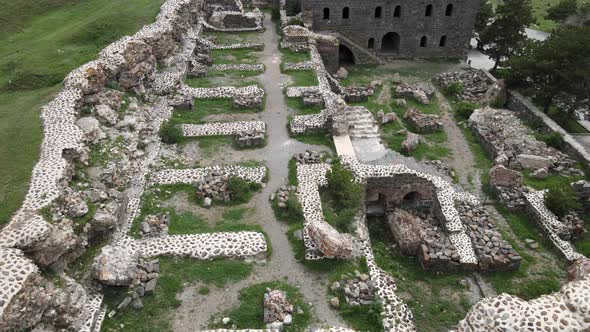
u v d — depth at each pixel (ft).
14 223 47.60
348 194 70.69
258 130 86.94
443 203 77.15
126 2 119.03
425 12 144.05
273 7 160.86
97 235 57.26
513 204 80.79
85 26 99.91
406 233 72.28
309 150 83.76
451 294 66.13
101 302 50.75
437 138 102.22
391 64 149.18
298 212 66.54
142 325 50.06
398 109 114.32
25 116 68.85
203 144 84.53
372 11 142.82
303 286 55.98
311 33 132.67
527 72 111.55
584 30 106.73
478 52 169.99
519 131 102.78
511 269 69.10
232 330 48.78
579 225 76.33
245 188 71.31
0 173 56.44
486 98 118.21
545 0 253.44
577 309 40.11
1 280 40.24
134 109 84.12
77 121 71.10
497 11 143.43
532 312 40.40
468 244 71.05
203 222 65.57
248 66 115.85
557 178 88.69
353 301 53.98
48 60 86.07
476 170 91.97
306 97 99.19
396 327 52.08
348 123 94.32
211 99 99.81
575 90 107.34
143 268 55.62
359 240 64.54
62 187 55.93
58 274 48.96
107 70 83.61
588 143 101.81
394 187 79.46
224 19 142.10
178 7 119.75
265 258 59.52
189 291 54.24
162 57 105.29
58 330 45.19
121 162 69.46
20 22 103.09
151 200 68.64
